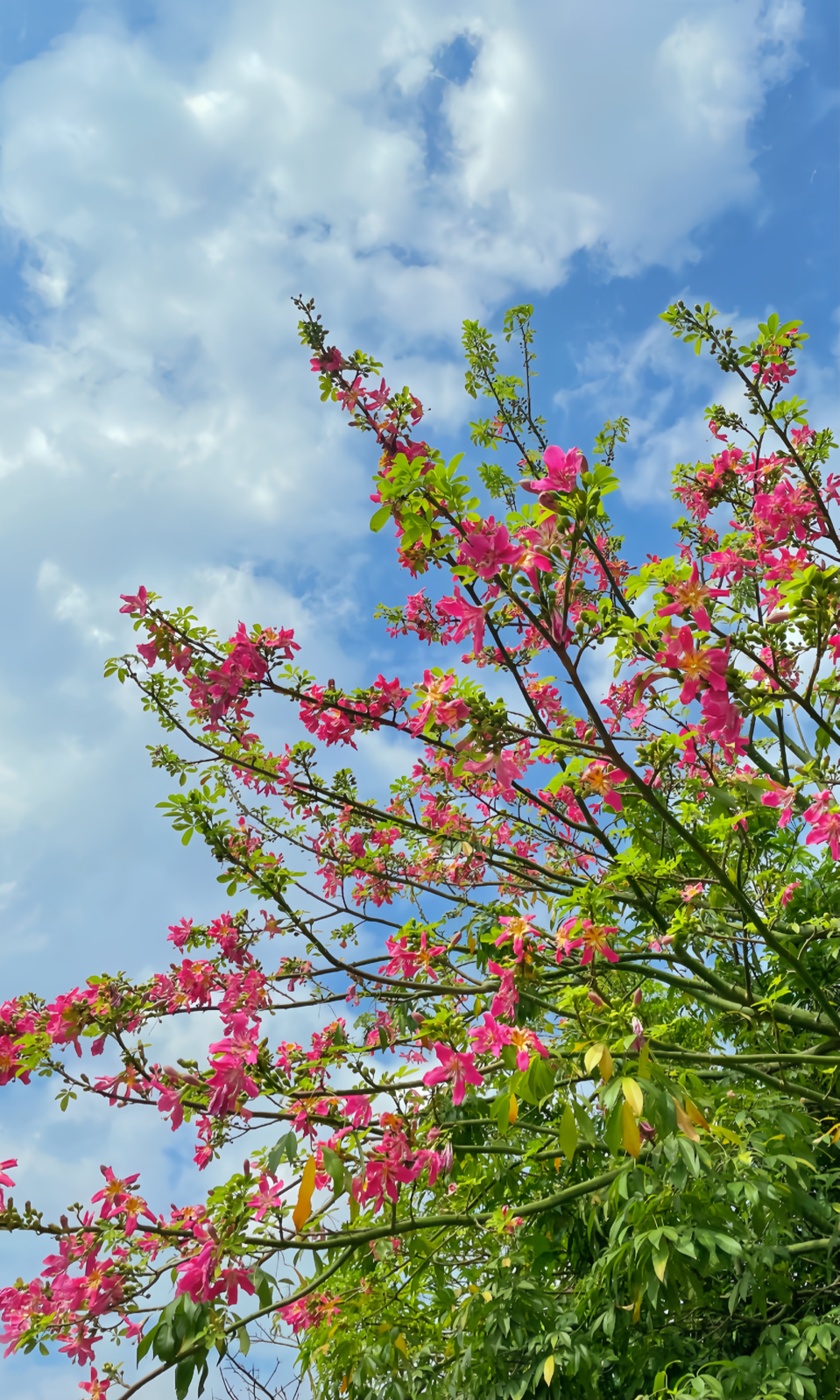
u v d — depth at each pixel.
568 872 4.08
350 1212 2.55
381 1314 3.59
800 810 3.48
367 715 3.18
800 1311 3.34
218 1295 2.47
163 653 3.19
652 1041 3.09
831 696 2.93
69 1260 2.63
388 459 2.73
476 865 3.85
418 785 3.91
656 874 3.13
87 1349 2.59
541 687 3.15
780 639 2.44
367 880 4.18
